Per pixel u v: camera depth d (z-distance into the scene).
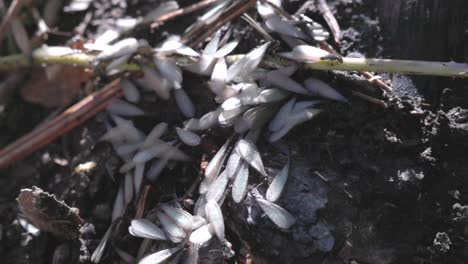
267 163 0.19
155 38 0.21
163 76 0.20
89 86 0.22
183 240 0.18
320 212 0.18
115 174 0.20
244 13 0.20
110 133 0.20
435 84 0.19
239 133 0.19
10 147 0.21
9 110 0.22
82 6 0.23
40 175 0.21
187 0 0.22
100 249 0.19
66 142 0.21
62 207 0.19
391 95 0.19
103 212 0.20
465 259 0.18
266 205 0.18
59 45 0.22
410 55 0.19
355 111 0.19
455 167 0.18
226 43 0.20
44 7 0.23
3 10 0.23
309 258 0.18
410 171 0.18
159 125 0.19
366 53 0.20
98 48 0.20
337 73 0.19
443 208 0.18
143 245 0.19
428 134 0.18
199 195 0.19
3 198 0.21
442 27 0.19
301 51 0.19
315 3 0.20
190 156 0.19
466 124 0.18
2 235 0.20
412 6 0.19
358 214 0.18
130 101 0.20
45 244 0.20
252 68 0.19
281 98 0.19
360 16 0.20
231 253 0.18
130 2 0.23
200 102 0.20
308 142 0.19
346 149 0.18
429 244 0.18
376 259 0.18
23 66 0.22
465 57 0.19
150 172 0.19
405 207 0.18
